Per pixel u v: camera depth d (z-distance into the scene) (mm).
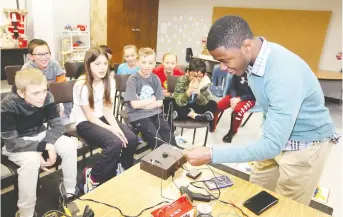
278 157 1370
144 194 1176
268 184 1539
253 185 1298
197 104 2764
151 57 2371
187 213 1006
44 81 1669
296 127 1242
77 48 5809
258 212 1097
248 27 1013
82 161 2441
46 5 5391
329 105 5309
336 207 2146
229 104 3295
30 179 1580
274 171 1493
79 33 5781
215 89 3865
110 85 2219
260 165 1535
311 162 1289
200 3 6816
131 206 1096
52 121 1853
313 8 5398
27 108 1682
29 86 1604
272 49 1061
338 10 5113
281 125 996
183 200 1065
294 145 1285
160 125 2449
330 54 5344
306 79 1083
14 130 1639
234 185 1284
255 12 6023
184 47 7336
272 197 1184
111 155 1940
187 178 1322
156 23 7539
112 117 2238
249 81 1176
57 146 1790
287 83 994
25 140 1670
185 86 2658
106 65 2100
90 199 1116
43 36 5594
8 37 4977
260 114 4305
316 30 5398
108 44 6223
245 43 993
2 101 1613
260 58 1048
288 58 1039
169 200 1146
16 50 4965
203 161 1100
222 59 1034
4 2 5098
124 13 6406
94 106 2133
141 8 6852
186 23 7152
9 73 2592
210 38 1006
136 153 2646
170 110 2637
